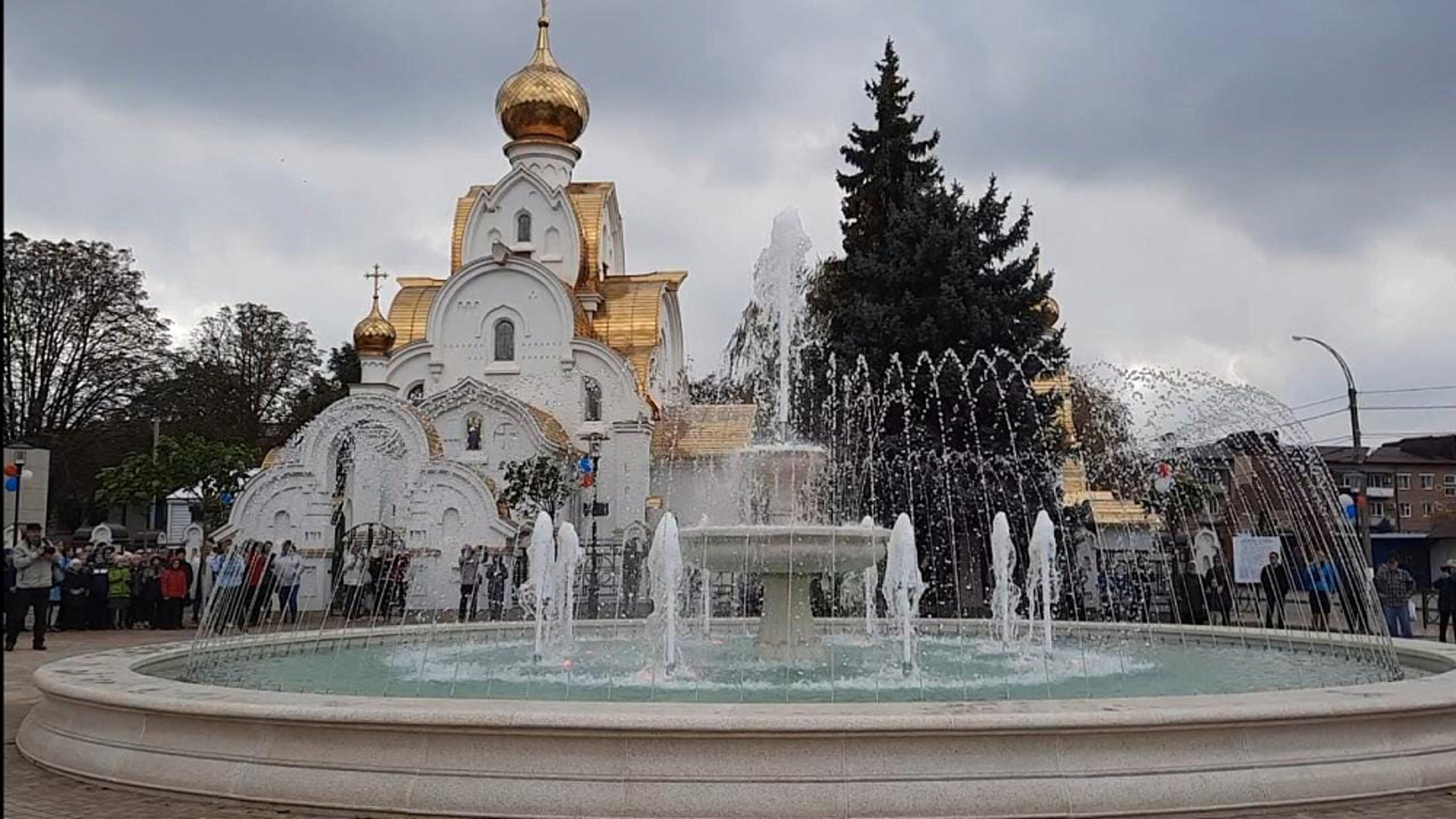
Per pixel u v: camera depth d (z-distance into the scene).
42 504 35.25
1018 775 7.36
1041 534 16.16
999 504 31.02
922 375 31.92
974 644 16.78
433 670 13.12
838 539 12.95
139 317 61.09
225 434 66.88
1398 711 8.09
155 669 12.35
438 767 7.57
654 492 45.59
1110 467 37.78
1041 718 7.39
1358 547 27.95
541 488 39.56
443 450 40.25
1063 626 18.47
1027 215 35.44
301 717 7.80
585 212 51.53
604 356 46.00
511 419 42.22
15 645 22.48
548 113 52.56
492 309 47.12
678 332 54.09
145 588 27.48
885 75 41.97
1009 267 33.69
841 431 32.47
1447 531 47.50
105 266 60.03
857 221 41.34
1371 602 20.34
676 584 14.43
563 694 11.08
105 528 47.78
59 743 9.19
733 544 13.00
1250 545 28.52
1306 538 27.88
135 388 61.19
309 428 38.66
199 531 40.97
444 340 47.34
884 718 7.29
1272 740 7.83
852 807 7.19
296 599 29.38
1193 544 36.06
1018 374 32.22
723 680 12.08
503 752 7.50
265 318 71.94
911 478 31.08
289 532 38.03
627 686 11.55
